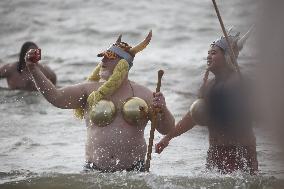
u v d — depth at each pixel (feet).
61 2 185.78
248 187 56.44
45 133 78.54
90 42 148.25
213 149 61.41
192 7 182.80
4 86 103.24
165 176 58.65
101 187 55.42
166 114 60.39
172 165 65.31
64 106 60.85
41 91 59.88
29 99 94.79
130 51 61.67
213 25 163.22
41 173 60.49
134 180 56.95
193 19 169.58
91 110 60.23
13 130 79.61
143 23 164.45
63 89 60.75
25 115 86.58
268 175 60.03
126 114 59.98
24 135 77.56
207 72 61.77
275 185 56.95
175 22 165.78
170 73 116.16
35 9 179.32
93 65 123.34
